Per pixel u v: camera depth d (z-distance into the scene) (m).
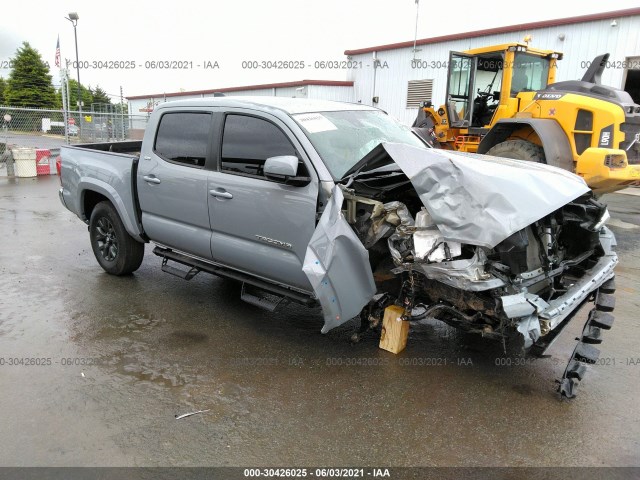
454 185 3.18
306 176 3.82
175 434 3.07
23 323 4.60
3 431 3.06
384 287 4.05
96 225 5.97
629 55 12.76
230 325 4.65
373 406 3.40
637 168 7.35
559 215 3.71
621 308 5.19
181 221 4.84
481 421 3.26
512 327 3.41
